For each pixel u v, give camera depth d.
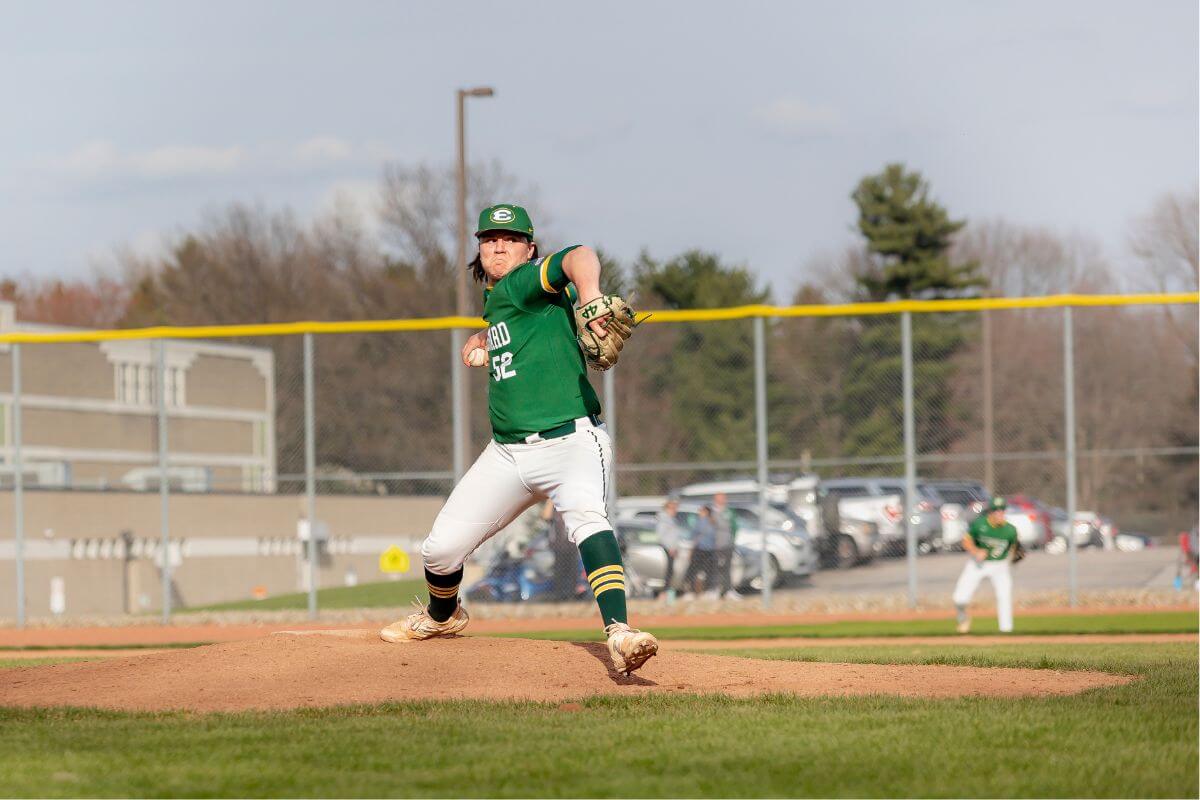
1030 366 75.88
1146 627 49.12
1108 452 57.56
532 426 20.34
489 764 14.38
